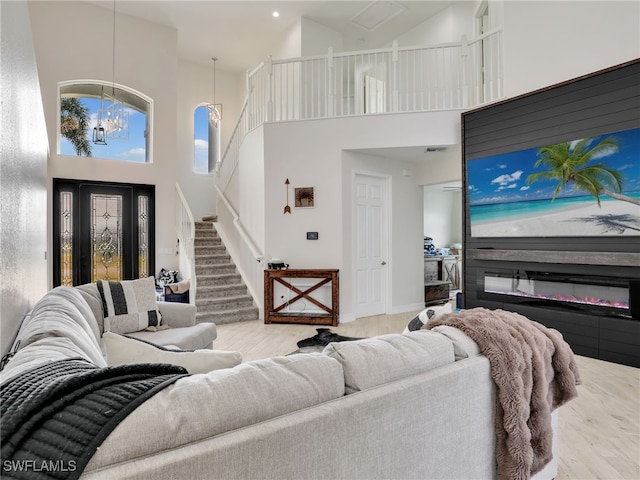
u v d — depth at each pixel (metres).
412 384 1.14
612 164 3.53
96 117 6.30
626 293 3.53
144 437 0.71
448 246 8.90
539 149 4.12
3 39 1.37
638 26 3.52
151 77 6.58
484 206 4.71
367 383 1.10
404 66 6.98
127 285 3.24
